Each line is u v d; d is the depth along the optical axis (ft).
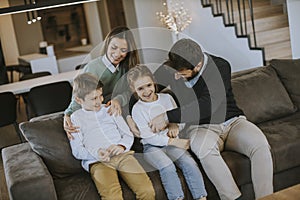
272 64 12.95
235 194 9.56
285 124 11.58
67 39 39.75
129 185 9.32
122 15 34.24
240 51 21.11
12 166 9.56
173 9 24.14
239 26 21.84
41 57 28.63
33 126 10.27
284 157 10.44
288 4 16.98
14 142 19.70
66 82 17.17
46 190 8.73
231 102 10.74
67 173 10.12
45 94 16.87
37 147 10.12
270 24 21.94
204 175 9.80
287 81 12.60
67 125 9.89
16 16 36.81
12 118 17.47
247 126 10.36
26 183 8.64
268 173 9.89
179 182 9.33
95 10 36.96
